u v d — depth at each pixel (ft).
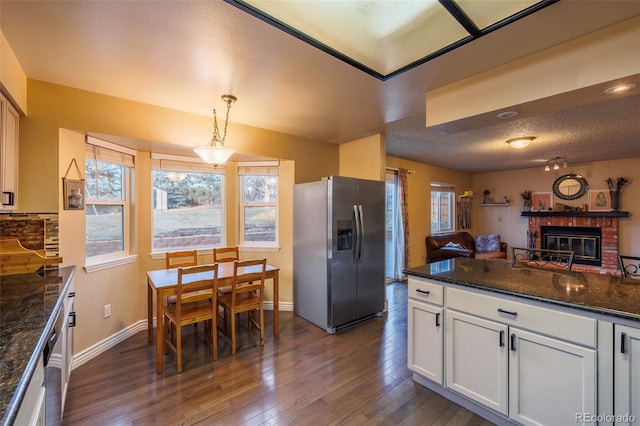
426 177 21.20
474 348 6.25
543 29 5.40
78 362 8.21
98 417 6.13
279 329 10.91
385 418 6.20
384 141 13.08
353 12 4.88
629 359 4.46
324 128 12.00
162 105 9.41
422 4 4.66
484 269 7.72
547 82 6.11
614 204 18.99
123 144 9.78
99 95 8.45
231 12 5.02
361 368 8.18
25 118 7.40
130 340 9.91
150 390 7.09
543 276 6.90
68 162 8.15
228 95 8.59
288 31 5.39
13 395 2.44
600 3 4.69
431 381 7.13
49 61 6.69
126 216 10.49
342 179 11.02
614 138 13.56
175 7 4.89
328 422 6.08
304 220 11.91
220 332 10.53
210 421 6.07
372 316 12.34
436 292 6.95
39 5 4.81
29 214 7.41
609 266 19.12
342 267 10.97
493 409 5.94
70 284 6.45
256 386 7.30
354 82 7.73
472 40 5.69
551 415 5.22
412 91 8.27
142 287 10.84
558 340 5.14
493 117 7.40
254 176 13.46
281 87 8.04
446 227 23.52
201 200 12.51
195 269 8.14
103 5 4.83
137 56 6.50
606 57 5.39
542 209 22.25
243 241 13.34
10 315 4.28
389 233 18.60
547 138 13.61
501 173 24.45
